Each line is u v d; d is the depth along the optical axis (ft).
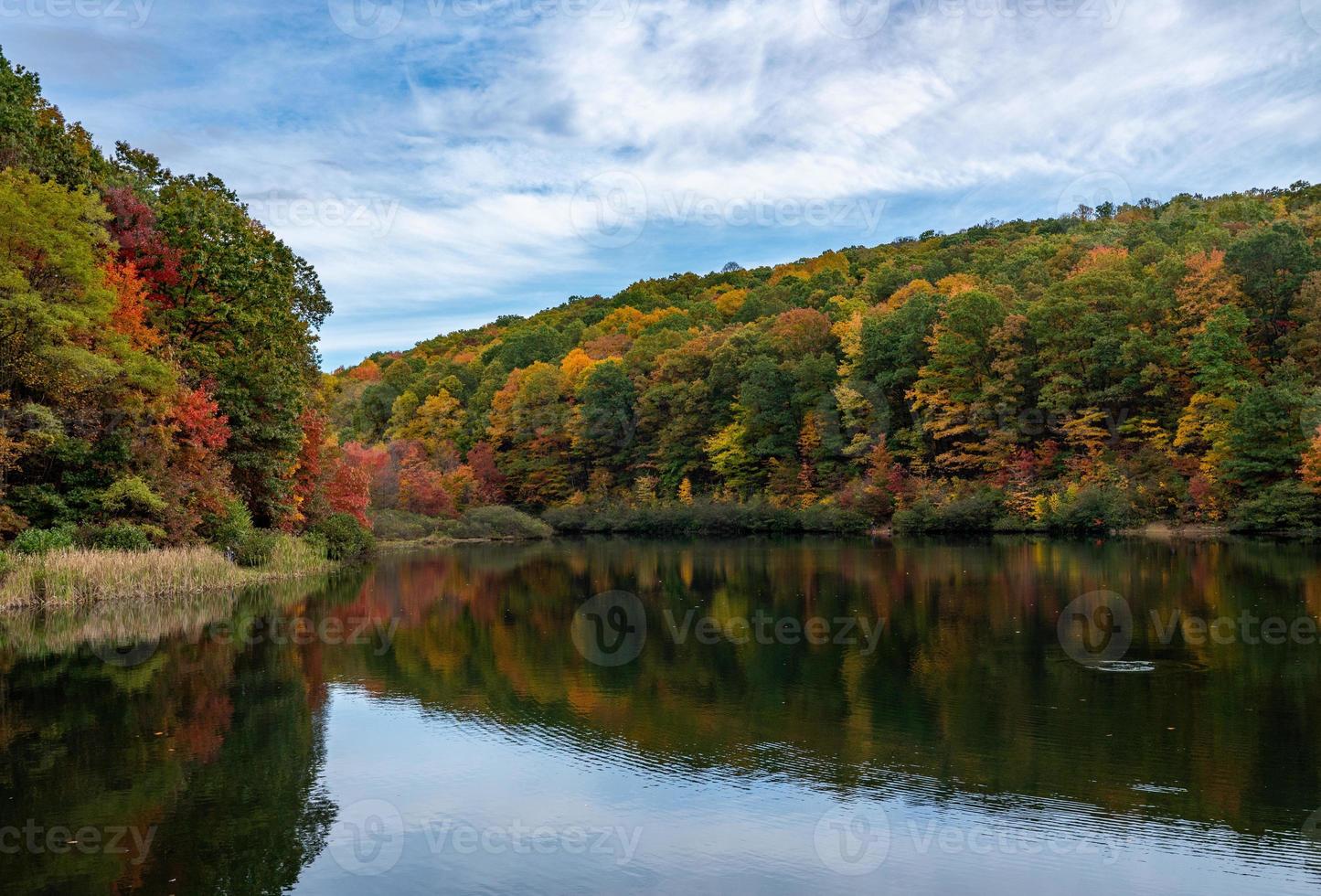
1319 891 23.68
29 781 32.73
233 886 24.56
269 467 110.73
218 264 101.40
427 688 46.85
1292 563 97.04
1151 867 25.11
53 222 76.74
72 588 74.59
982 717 39.83
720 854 26.37
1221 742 35.68
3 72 79.05
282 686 47.47
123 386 86.22
